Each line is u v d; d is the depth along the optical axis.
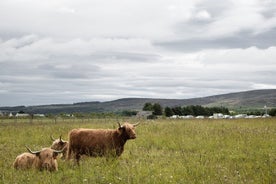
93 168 10.40
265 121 33.25
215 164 11.30
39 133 22.67
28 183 8.68
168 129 23.28
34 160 11.01
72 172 10.25
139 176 9.05
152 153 14.60
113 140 12.57
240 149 14.76
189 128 23.86
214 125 27.27
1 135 22.56
